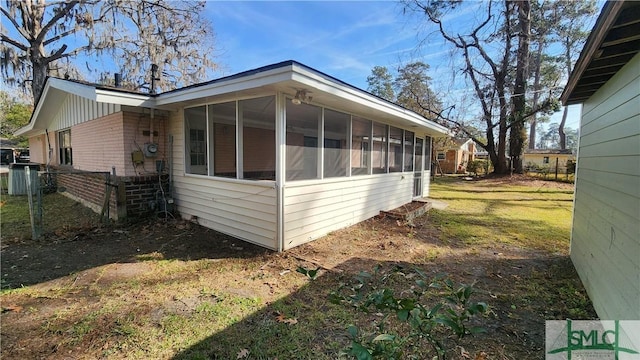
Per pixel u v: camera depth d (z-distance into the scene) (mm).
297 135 4340
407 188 8398
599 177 2959
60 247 4172
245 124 4453
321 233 5035
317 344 2176
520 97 15602
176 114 5609
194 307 2668
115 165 5652
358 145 5879
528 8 14391
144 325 2367
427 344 2143
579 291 3125
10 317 2439
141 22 13547
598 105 3139
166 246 4332
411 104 20359
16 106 24156
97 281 3168
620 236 2289
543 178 15781
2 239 4391
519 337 2312
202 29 15078
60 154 8727
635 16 1748
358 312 2590
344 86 4160
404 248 4594
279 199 4113
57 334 2225
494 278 3473
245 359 2000
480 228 6004
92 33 12367
